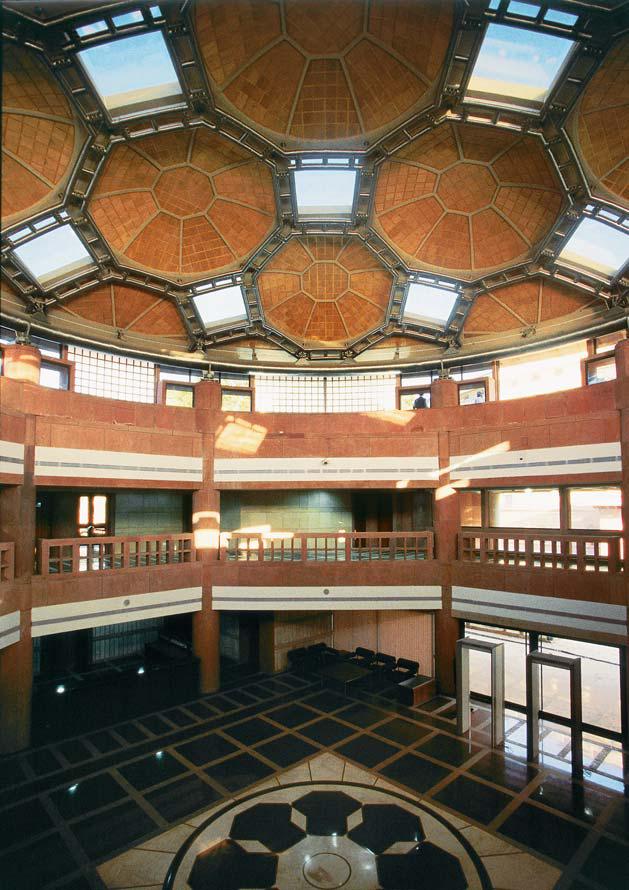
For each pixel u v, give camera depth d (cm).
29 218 1548
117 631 2288
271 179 1691
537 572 1719
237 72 1388
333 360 2350
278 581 1944
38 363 1778
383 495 2458
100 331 2041
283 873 1047
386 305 2167
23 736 1527
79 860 1086
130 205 1709
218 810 1243
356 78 1417
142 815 1227
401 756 1488
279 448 2022
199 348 2228
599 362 1909
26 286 1767
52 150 1467
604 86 1341
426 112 1464
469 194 1744
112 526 2198
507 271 1892
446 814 1225
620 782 1357
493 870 1055
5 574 1515
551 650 1834
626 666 1543
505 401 1923
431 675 2020
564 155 1499
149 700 1819
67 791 1322
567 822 1198
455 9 1223
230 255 1931
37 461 1608
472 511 1998
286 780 1366
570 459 1700
